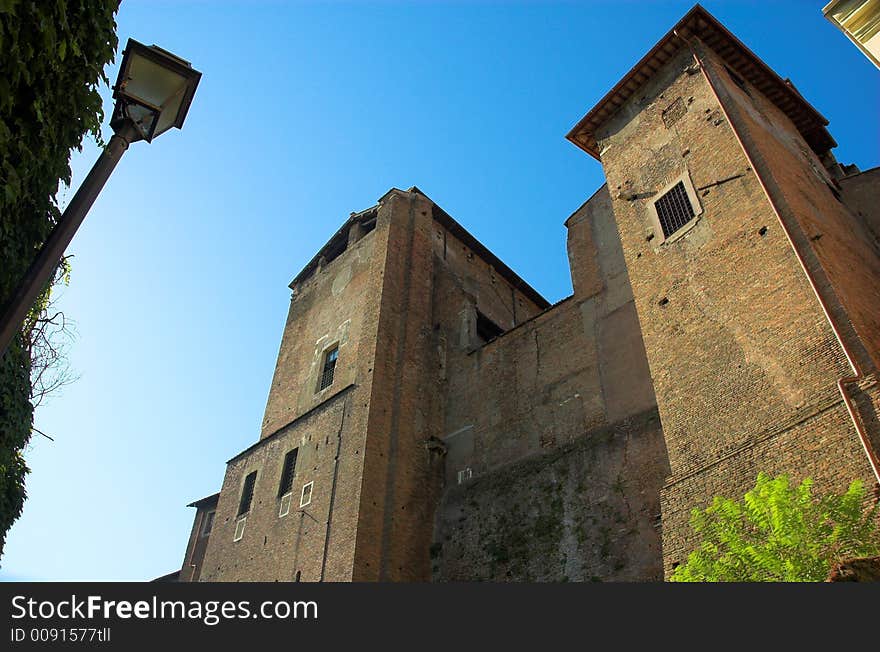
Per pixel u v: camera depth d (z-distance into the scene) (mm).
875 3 10984
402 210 28422
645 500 15938
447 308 26016
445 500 20859
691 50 19094
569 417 19188
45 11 6676
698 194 16438
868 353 11352
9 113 6250
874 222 17781
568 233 23031
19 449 9312
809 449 11164
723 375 13438
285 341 29344
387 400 21891
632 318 19141
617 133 20250
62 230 6852
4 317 6117
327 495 20266
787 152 17484
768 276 13648
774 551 9031
